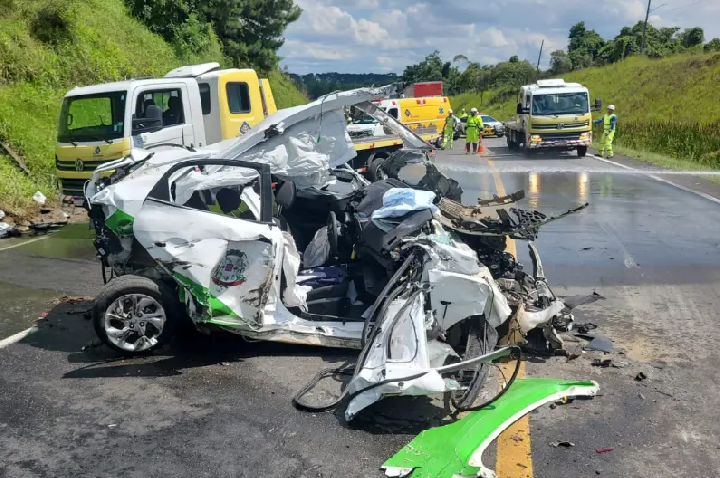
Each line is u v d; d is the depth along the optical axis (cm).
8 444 413
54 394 486
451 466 378
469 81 8256
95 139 1111
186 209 538
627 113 4253
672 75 4684
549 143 2344
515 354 560
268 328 545
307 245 709
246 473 381
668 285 767
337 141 763
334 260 648
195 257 524
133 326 554
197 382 507
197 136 1189
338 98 745
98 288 770
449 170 1886
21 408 462
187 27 2714
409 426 435
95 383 506
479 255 615
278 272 550
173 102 1169
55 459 396
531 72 7362
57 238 1062
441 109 2734
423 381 421
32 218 1170
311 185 757
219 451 405
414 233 565
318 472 381
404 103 2602
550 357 561
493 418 436
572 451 405
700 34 7306
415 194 610
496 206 750
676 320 651
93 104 1128
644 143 2938
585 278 799
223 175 588
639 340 598
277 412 456
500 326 554
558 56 7306
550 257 898
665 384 504
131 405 468
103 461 394
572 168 1980
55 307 696
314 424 439
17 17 1694
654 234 1029
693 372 526
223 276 532
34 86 1587
